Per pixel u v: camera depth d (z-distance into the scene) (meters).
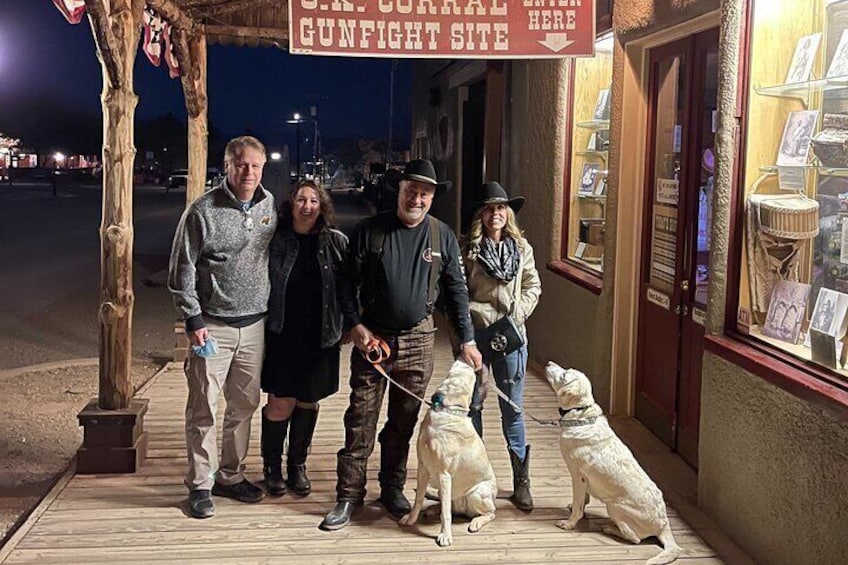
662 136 5.62
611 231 5.95
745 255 4.13
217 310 4.10
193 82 7.97
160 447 5.19
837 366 3.43
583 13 5.02
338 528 4.03
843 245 3.67
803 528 3.40
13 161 61.41
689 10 4.76
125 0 4.68
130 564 3.65
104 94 4.76
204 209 3.99
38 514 4.16
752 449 3.81
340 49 4.95
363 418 4.10
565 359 6.96
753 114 4.09
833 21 3.81
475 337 4.30
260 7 8.23
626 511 3.89
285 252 4.20
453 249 4.12
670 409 5.38
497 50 5.02
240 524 4.08
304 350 4.23
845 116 3.73
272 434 4.41
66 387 7.17
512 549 3.84
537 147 7.83
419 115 16.11
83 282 13.36
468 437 3.96
